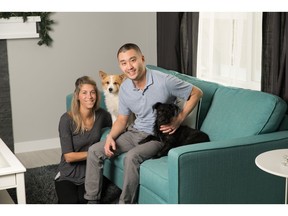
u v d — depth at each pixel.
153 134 3.12
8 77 4.49
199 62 4.05
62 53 4.66
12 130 4.60
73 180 3.20
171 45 4.26
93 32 4.74
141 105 3.07
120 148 3.14
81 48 4.73
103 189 3.43
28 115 4.65
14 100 4.57
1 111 4.52
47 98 4.70
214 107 3.12
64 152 3.15
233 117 2.93
